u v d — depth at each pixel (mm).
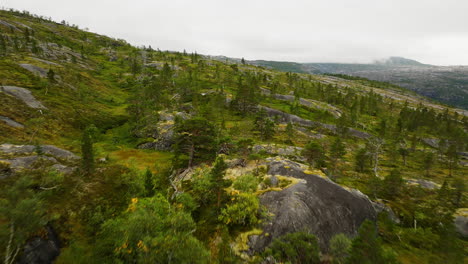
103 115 92812
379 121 138375
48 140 59406
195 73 159750
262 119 92250
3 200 20312
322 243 26719
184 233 21703
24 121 61688
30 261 19578
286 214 28781
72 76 119375
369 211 36062
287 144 84938
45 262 20672
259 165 46125
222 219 29297
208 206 34594
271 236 26484
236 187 35125
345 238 24094
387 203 48844
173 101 119562
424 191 56562
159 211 25516
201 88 149125
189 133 54062
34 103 73938
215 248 25891
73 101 92562
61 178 32094
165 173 50375
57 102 83938
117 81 155000
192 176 41469
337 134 109438
